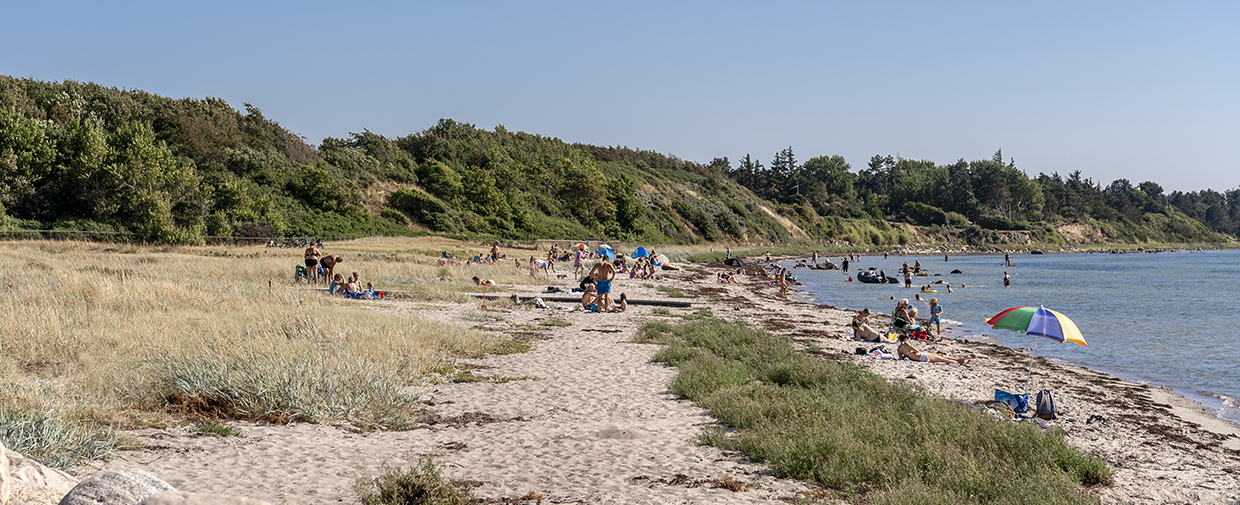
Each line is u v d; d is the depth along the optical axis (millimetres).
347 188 67000
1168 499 7949
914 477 7031
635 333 18969
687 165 144625
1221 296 38125
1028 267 74125
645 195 107812
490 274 35844
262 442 7785
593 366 13977
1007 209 172875
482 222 74312
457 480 6836
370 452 7707
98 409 8148
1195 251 164125
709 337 17562
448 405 10367
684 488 6836
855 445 7895
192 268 28875
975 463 7582
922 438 8617
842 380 12664
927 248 140875
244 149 64562
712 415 10289
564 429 9156
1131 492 8078
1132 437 11055
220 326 13695
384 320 16062
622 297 24703
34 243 38250
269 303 17500
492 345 15609
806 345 19203
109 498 3768
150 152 48625
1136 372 17359
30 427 6496
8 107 55406
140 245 41562
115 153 49531
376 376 10203
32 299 16156
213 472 6586
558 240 74562
